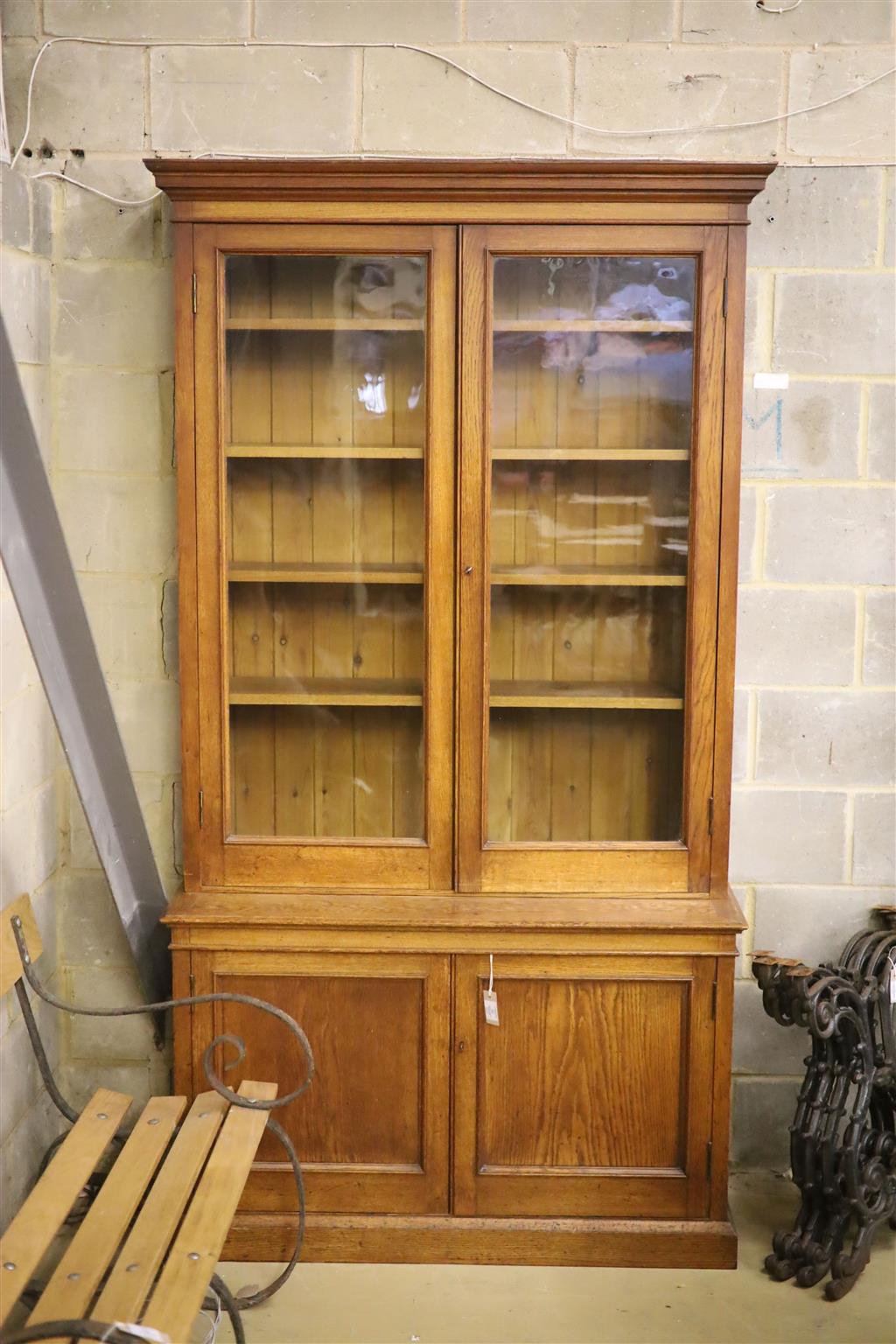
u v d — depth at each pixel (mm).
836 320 2711
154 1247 1920
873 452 2740
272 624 2559
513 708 2572
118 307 2713
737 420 2459
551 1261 2588
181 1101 2342
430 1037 2547
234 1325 2182
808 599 2785
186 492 2486
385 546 2537
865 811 2838
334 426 2510
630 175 2367
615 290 2461
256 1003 2303
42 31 2652
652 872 2584
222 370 2461
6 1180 2467
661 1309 2457
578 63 2662
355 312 2475
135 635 2799
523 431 2504
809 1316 2441
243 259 2459
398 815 2598
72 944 2859
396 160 2346
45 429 2699
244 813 2598
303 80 2664
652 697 2566
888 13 2641
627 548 2533
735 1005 2885
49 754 2756
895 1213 2633
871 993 2535
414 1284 2525
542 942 2514
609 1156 2588
